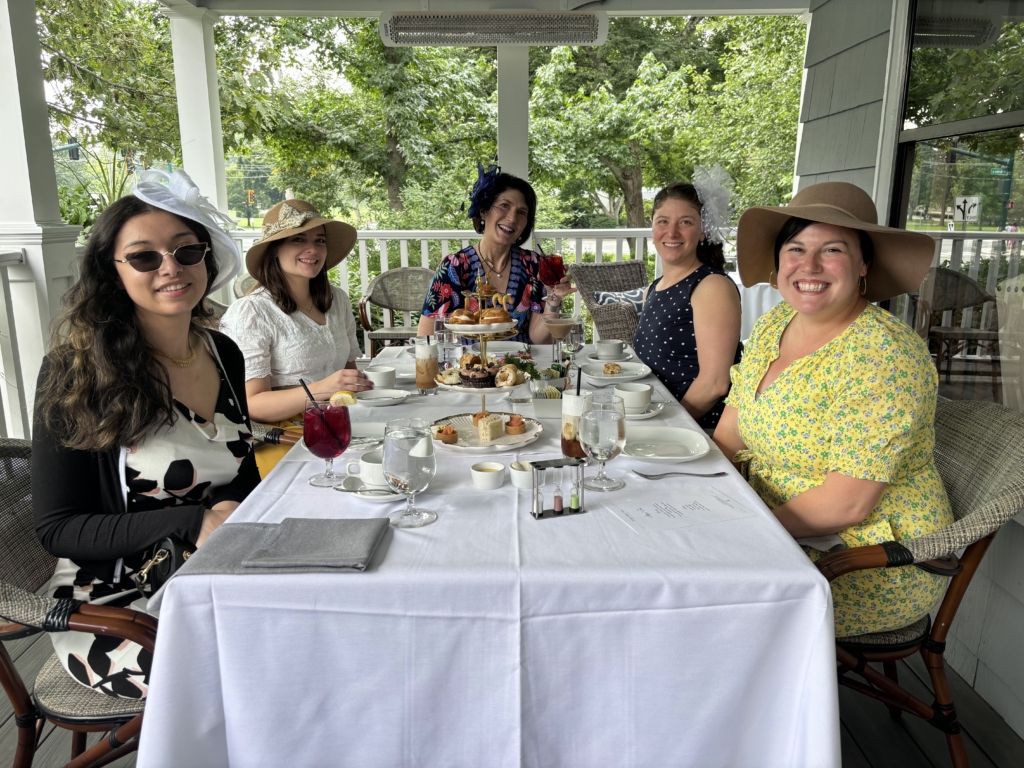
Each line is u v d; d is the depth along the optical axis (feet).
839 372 4.65
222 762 3.59
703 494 4.38
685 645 3.38
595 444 4.25
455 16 14.61
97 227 4.63
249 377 7.54
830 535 4.80
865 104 12.68
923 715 4.80
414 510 4.14
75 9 25.52
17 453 4.88
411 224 35.94
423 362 6.87
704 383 7.40
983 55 8.98
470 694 3.45
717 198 7.61
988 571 6.23
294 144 34.32
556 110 36.94
